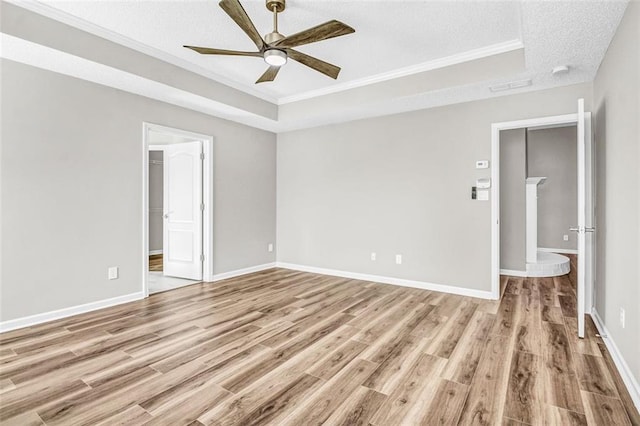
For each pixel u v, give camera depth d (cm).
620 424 167
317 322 313
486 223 393
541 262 536
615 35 240
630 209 204
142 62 331
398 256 459
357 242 496
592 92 334
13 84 289
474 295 401
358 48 334
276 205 589
